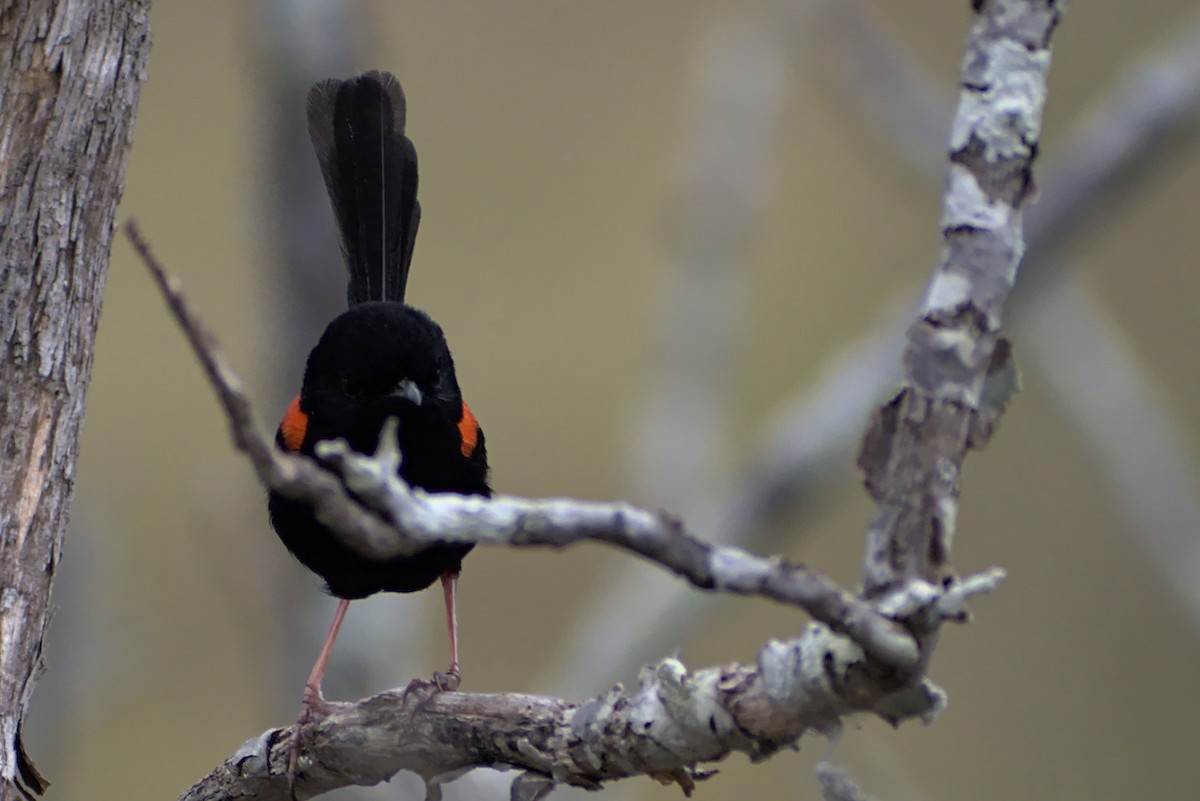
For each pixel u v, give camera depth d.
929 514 4.52
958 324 4.62
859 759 10.20
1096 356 13.11
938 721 18.17
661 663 5.21
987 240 4.66
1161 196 20.34
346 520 3.87
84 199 5.83
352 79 8.93
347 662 11.27
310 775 6.50
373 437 7.98
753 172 13.45
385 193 8.91
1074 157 12.70
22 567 5.83
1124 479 12.82
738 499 12.43
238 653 17.11
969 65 4.79
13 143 5.72
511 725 5.79
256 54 11.95
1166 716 18.11
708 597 12.11
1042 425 19.50
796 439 12.41
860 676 4.61
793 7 13.86
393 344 7.98
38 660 5.96
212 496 11.62
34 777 5.98
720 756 5.14
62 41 5.75
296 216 11.93
